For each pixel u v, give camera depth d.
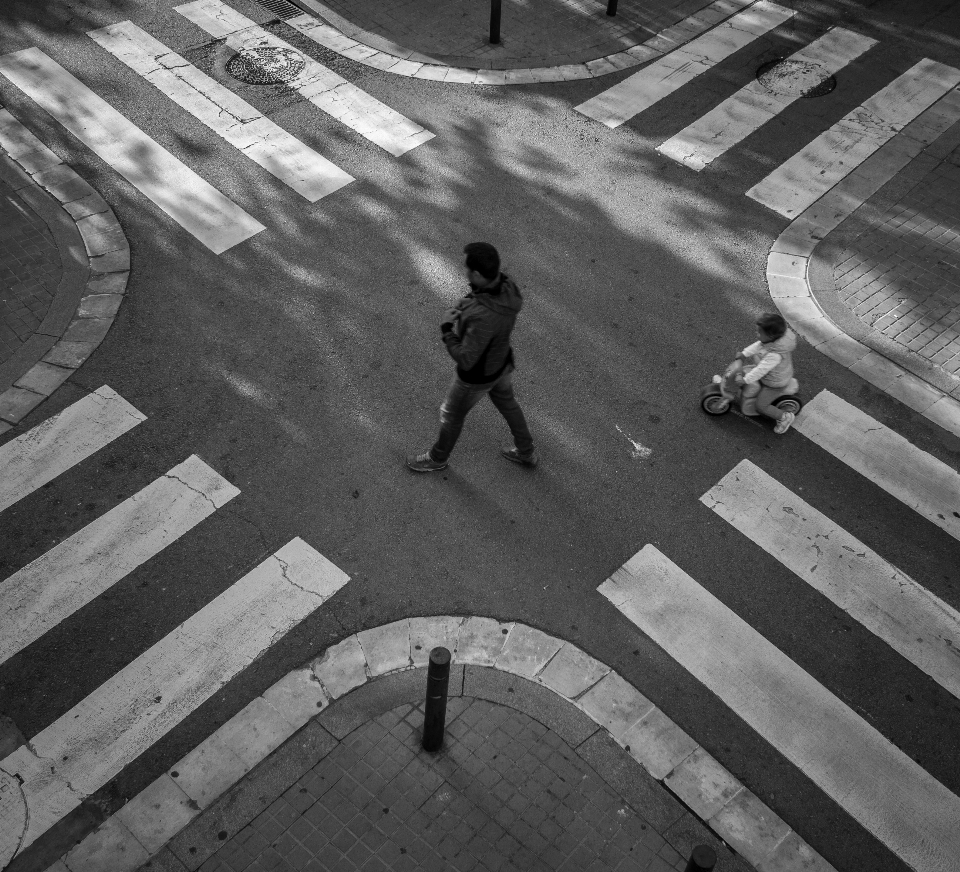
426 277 8.79
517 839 5.29
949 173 10.28
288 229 9.17
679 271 9.05
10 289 8.43
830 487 7.29
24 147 9.85
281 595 6.39
